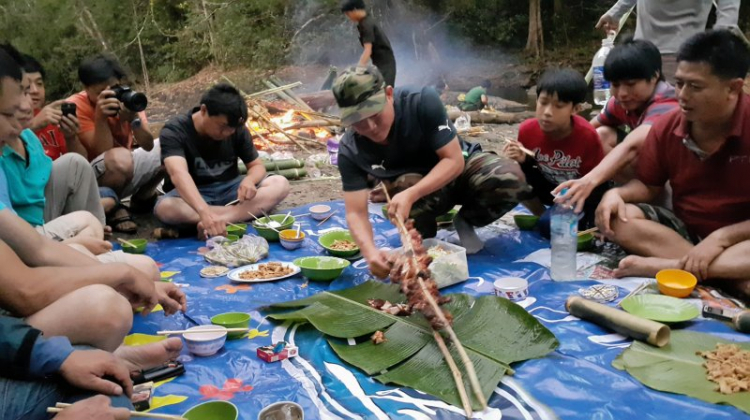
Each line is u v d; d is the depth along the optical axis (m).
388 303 3.03
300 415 2.25
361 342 2.80
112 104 4.56
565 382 2.42
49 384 2.02
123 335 2.33
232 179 4.77
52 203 3.88
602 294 3.14
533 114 9.27
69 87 17.92
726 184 3.27
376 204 4.98
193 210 4.45
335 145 6.93
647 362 2.51
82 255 2.62
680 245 3.35
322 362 2.67
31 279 2.24
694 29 4.73
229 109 4.23
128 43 17.27
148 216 5.18
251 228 4.58
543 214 4.26
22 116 2.41
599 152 3.99
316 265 3.69
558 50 16.56
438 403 2.34
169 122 4.45
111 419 1.88
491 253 3.92
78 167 3.94
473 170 3.83
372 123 3.17
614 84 3.88
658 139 3.46
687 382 2.37
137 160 4.90
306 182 6.15
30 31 17.45
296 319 3.07
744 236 3.14
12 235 2.41
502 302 2.95
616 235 3.50
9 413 1.91
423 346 2.69
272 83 11.44
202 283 3.58
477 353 2.61
